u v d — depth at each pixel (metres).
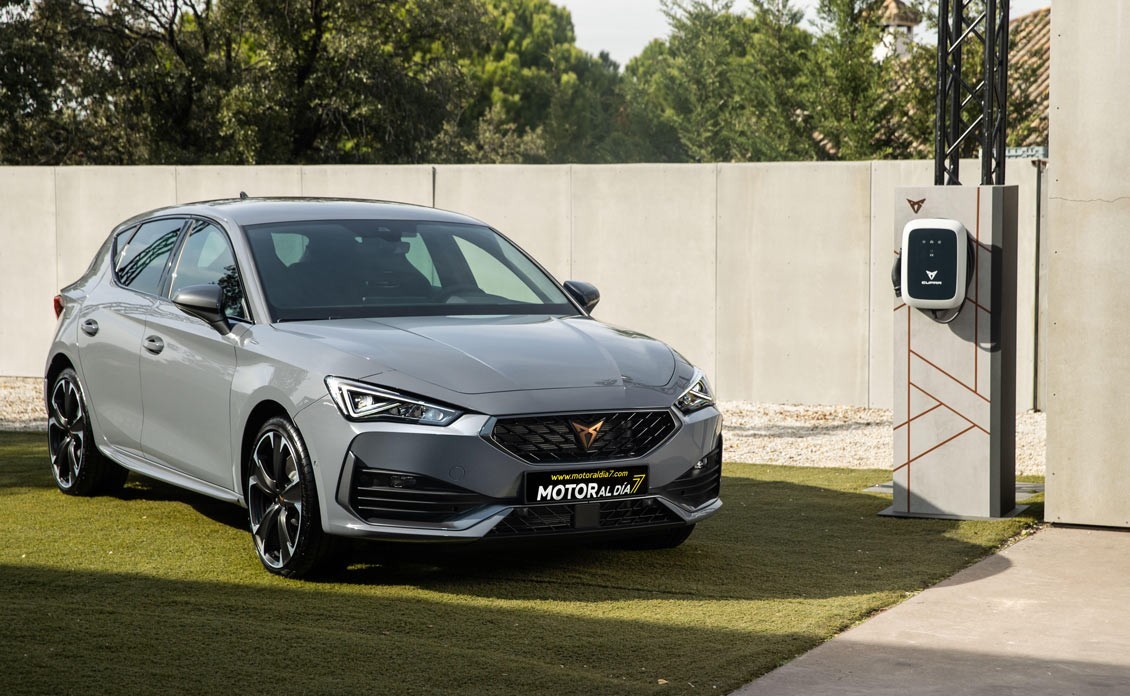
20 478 9.59
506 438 5.99
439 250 7.71
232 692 4.55
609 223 15.23
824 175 14.28
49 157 40.78
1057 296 7.77
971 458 8.14
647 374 6.52
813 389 14.52
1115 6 7.51
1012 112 30.59
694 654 5.14
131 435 7.96
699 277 14.91
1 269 17.53
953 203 8.07
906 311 8.25
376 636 5.36
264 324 6.78
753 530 7.82
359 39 41.94
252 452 6.62
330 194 16.23
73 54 40.44
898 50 37.12
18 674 4.70
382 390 6.04
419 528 5.96
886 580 6.50
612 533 6.26
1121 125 7.55
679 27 62.47
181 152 40.62
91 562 6.80
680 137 64.19
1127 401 7.66
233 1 42.53
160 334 7.55
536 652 5.16
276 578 6.47
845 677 4.88
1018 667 5.04
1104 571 6.71
